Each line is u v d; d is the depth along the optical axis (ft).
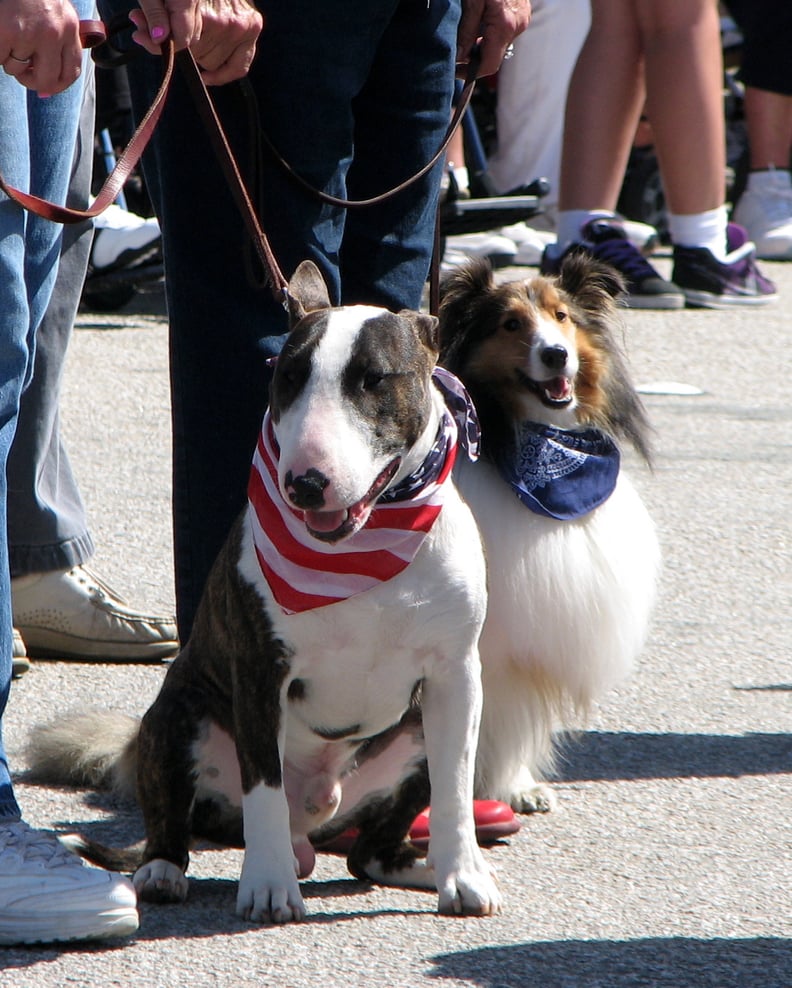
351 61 21.85
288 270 22.31
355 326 17.51
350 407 17.15
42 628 28.04
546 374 23.98
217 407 22.72
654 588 24.85
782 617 31.91
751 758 24.57
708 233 65.77
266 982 16.25
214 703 19.48
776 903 18.86
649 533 24.94
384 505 17.90
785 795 22.99
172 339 23.17
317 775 19.85
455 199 59.06
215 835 20.34
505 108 75.97
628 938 17.67
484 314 25.11
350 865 20.12
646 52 62.75
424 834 20.92
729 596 33.17
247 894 18.12
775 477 42.52
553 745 24.85
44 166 20.08
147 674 27.94
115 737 22.93
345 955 17.03
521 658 22.85
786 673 28.66
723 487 41.42
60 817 21.80
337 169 22.36
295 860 18.56
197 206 22.33
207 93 20.30
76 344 55.83
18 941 17.03
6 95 17.81
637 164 81.35
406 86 22.89
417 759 19.66
